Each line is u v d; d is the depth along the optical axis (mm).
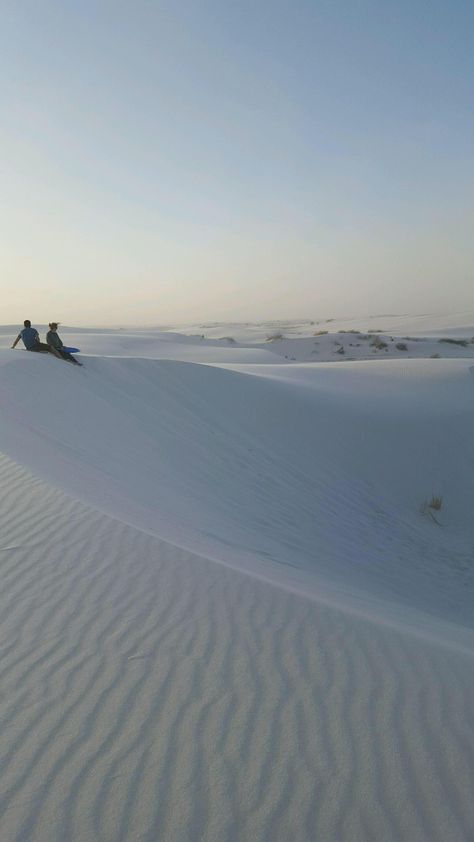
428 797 2850
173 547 5668
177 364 17609
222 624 4324
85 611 4422
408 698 3553
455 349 53469
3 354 15031
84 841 2564
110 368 16266
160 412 14773
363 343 56500
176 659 3857
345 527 11367
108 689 3531
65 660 3803
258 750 3102
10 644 3971
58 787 2828
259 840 2607
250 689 3580
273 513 10789
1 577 4910
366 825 2695
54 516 6199
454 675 3822
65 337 54625
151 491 9312
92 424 12508
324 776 2951
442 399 20359
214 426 15023
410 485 14742
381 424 17344
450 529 12766
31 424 11219
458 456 16156
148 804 2760
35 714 3305
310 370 26062
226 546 7145
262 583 5062
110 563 5223
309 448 15375
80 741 3117
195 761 3016
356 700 3516
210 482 11453
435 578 9602
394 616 5551
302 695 3541
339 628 4359
